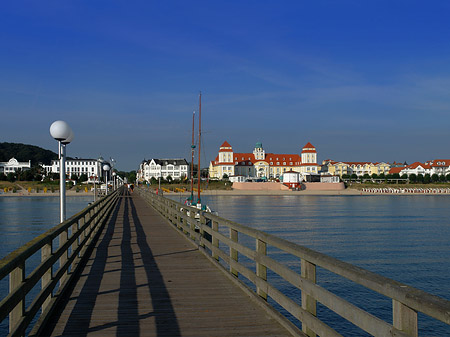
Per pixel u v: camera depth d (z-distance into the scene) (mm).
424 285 17234
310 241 28234
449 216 47375
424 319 13406
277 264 5863
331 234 31766
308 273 4895
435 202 76812
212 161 148125
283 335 5457
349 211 54875
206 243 11383
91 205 14430
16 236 29078
